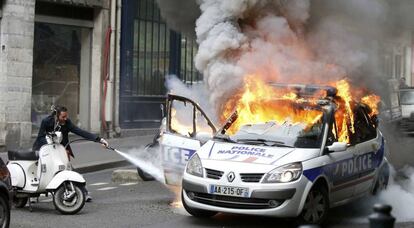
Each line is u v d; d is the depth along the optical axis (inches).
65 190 381.7
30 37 696.4
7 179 318.0
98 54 789.2
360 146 392.8
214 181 340.8
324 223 368.5
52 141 386.0
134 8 830.5
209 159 351.9
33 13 698.2
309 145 360.2
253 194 332.8
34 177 384.8
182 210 399.9
